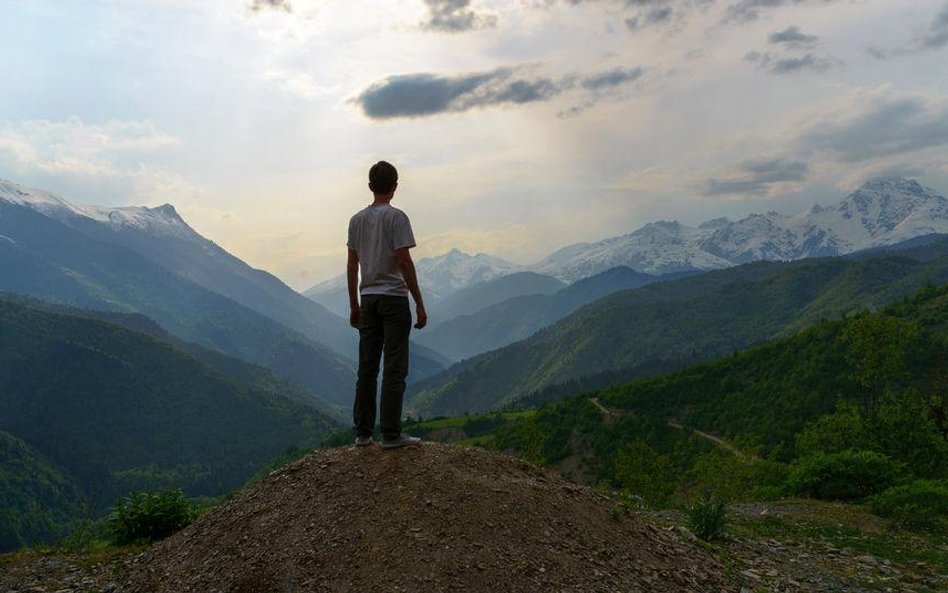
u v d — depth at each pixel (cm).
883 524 1378
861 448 2648
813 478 1745
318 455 827
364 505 696
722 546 1066
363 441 806
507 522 701
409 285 752
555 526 734
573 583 652
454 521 679
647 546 807
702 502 1162
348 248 777
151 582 727
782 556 1073
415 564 623
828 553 1138
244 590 632
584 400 12000
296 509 717
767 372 10331
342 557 636
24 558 1047
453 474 752
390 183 762
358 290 779
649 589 700
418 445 801
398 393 776
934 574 1027
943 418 2522
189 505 1212
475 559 638
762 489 1891
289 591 615
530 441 2245
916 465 2406
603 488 1708
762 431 8431
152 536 1170
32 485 14400
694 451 8638
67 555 1071
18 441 16225
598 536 763
